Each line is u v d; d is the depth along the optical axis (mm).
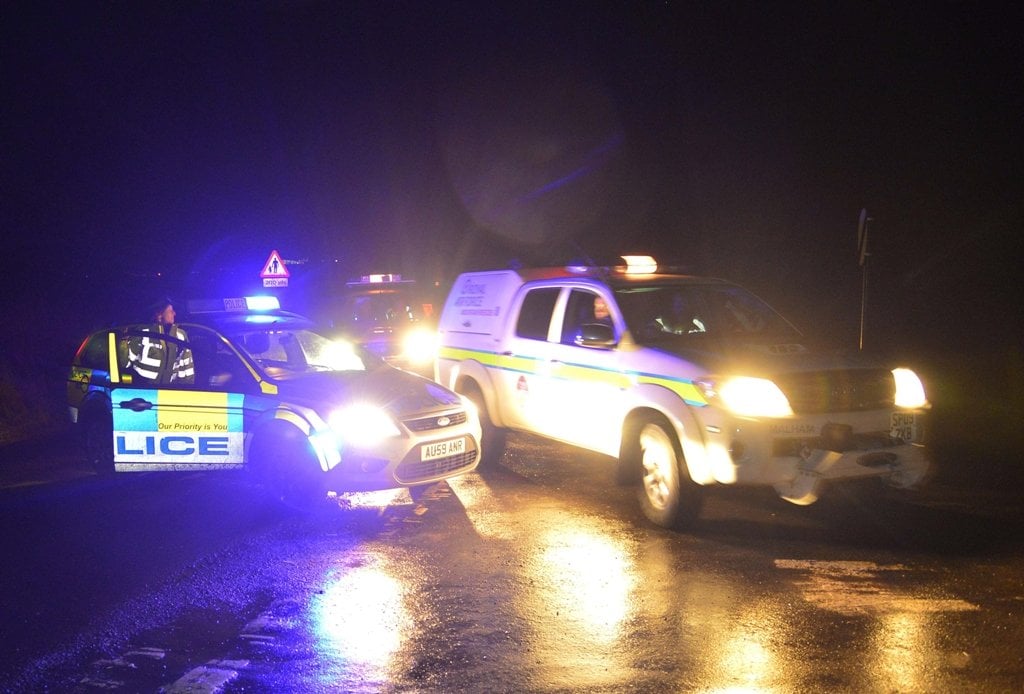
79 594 5543
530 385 8172
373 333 16203
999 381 12781
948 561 5910
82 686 4301
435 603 5328
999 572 5684
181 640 4844
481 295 9242
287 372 7961
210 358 7934
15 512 7484
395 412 7191
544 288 8312
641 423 6949
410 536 6695
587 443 7523
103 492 8156
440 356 9680
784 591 5406
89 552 6383
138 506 7652
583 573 5809
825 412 6223
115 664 4543
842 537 6461
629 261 8508
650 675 4305
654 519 6809
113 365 8070
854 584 5508
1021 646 4578
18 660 4598
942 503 7328
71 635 4914
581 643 4711
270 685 4281
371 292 16578
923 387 6672
